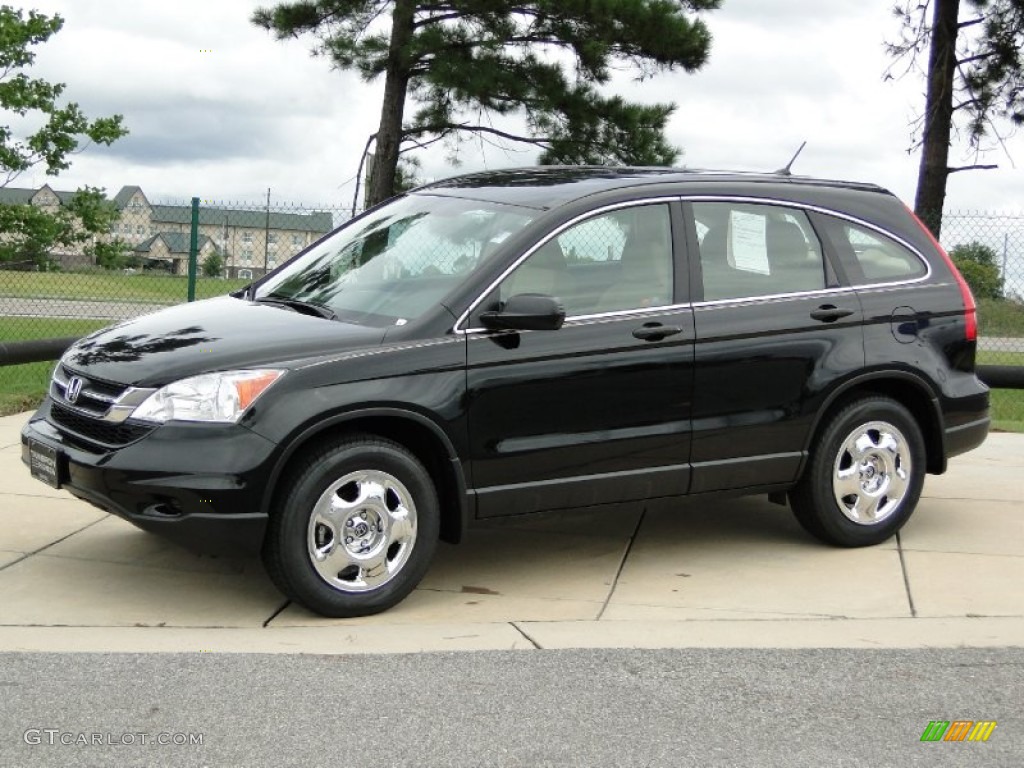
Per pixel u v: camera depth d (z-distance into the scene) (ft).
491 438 18.21
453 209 20.36
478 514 18.34
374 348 17.52
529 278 18.69
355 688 14.89
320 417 16.93
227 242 45.09
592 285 19.16
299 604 17.44
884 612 18.29
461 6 65.36
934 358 21.62
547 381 18.49
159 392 16.90
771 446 20.38
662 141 68.39
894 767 12.98
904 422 21.44
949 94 66.69
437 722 13.91
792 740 13.61
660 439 19.44
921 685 15.33
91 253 48.52
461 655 16.16
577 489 18.94
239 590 18.80
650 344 19.22
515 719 14.03
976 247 40.37
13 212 47.57
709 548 21.61
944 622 17.80
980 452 30.50
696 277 19.93
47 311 48.55
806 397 20.51
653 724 13.97
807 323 20.49
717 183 20.66
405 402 17.47
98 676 15.10
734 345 19.89
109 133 49.73
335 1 67.15
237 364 16.99
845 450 21.06
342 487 17.40
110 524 22.00
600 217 19.43
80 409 17.80
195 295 43.88
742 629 17.44
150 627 17.07
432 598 18.74
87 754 12.84
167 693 14.60
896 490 21.54
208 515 16.57
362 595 17.56
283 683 15.01
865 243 21.62
